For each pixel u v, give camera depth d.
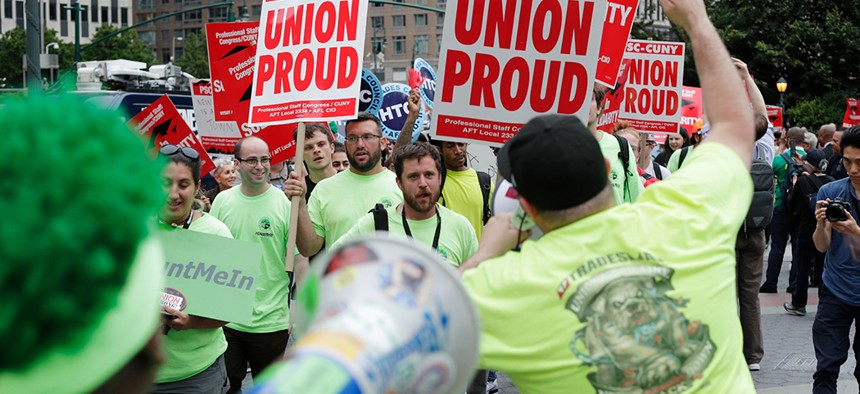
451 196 6.48
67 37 103.81
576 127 2.21
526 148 2.19
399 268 1.12
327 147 7.85
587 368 2.15
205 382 4.59
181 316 4.38
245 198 6.22
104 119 1.03
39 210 0.96
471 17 5.01
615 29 6.54
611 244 2.18
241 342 6.11
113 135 1.03
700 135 12.66
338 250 1.17
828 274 6.16
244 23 9.70
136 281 1.07
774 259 12.16
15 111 1.00
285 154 9.02
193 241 4.56
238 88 9.77
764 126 7.77
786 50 44.91
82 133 1.00
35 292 0.96
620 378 2.14
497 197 2.88
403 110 11.72
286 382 0.92
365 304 1.05
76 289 0.99
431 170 4.94
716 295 2.20
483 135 5.08
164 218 4.59
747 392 2.24
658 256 2.17
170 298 4.45
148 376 1.23
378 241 1.18
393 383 1.01
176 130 8.59
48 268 0.96
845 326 6.16
